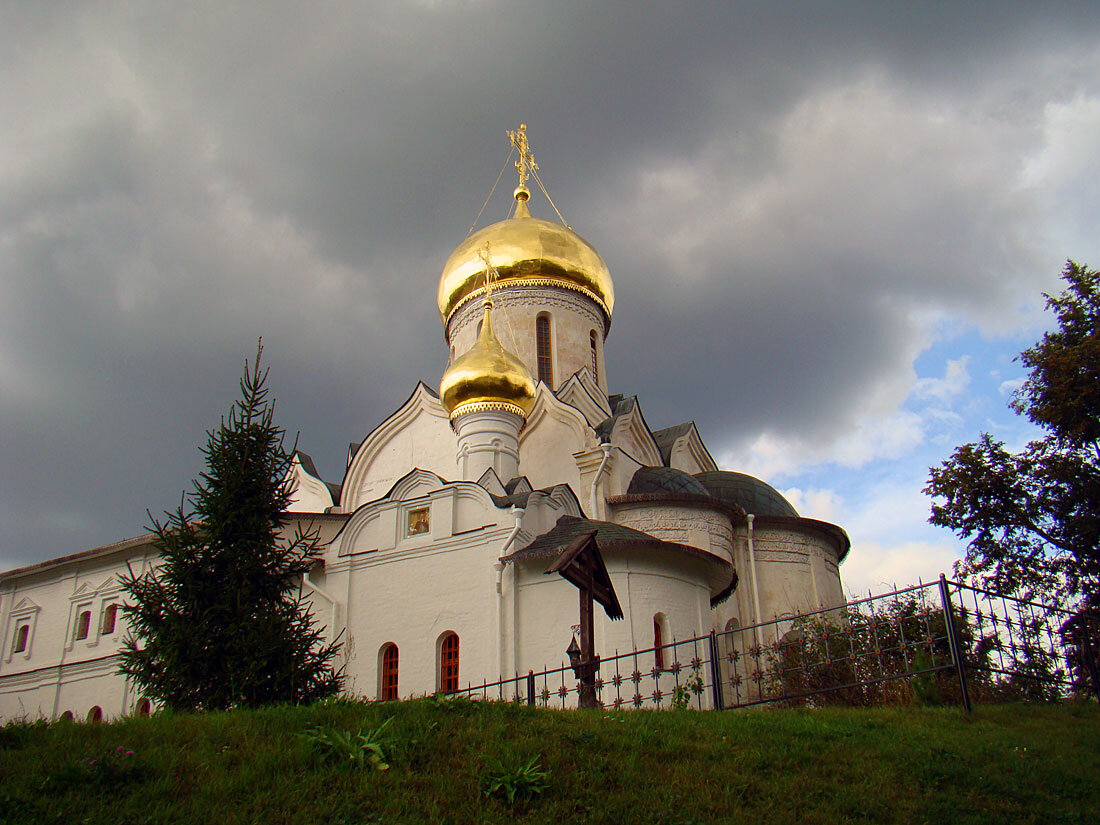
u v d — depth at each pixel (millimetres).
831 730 10336
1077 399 19703
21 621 31844
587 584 13453
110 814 7227
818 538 28062
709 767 9062
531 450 27875
